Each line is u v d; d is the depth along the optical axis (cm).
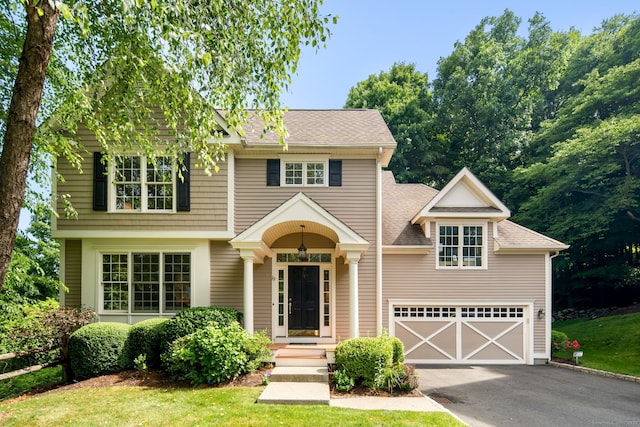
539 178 2120
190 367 815
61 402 673
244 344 844
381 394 760
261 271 1162
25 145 486
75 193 1097
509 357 1256
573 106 2156
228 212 1105
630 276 1933
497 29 3062
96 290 1092
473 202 1309
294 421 577
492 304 1259
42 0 436
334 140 1171
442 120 2892
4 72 877
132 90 732
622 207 1755
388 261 1271
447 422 588
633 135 1700
